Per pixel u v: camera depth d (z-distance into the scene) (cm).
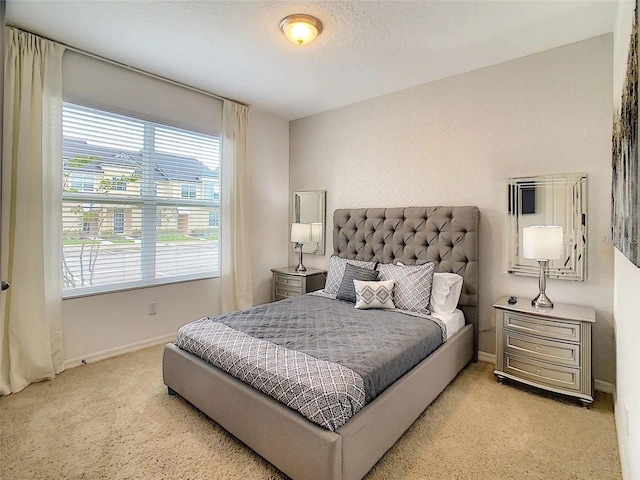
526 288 278
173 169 342
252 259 418
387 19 226
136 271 318
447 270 304
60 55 259
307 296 332
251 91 354
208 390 196
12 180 239
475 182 302
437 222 310
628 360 154
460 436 192
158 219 332
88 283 288
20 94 240
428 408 221
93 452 177
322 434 142
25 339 243
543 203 266
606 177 242
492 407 222
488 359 298
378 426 164
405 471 166
